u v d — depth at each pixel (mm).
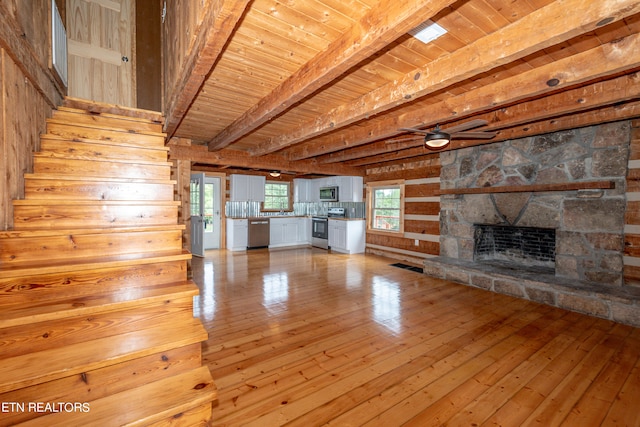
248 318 3141
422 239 5934
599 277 3471
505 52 1779
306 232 8594
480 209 4680
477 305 3562
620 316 3031
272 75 2521
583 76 2014
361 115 2918
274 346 2539
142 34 4797
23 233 1615
